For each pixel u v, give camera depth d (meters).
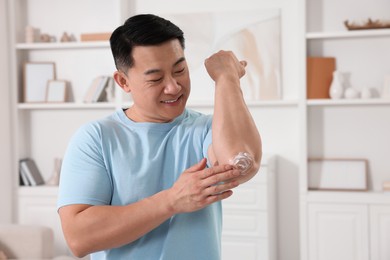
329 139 4.18
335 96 4.00
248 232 3.85
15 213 4.47
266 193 3.81
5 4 4.44
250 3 4.27
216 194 1.12
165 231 1.26
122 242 1.17
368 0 4.09
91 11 4.56
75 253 1.19
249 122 1.19
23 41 4.64
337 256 3.95
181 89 1.24
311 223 3.98
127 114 1.37
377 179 4.12
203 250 1.26
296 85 4.22
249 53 4.26
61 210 1.24
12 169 4.48
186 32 4.35
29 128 4.70
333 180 4.09
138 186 1.26
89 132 1.30
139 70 1.20
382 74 4.08
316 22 4.16
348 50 4.12
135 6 4.46
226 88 1.23
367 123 4.12
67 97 4.60
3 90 4.43
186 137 1.32
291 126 4.24
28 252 3.42
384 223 3.88
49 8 4.62
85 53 4.58
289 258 4.27
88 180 1.25
